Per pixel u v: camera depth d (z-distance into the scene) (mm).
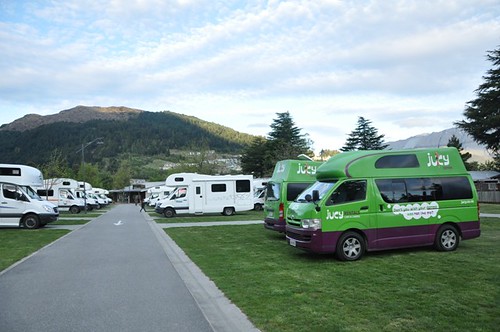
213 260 10359
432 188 10609
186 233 17234
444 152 10992
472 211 10859
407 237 10227
